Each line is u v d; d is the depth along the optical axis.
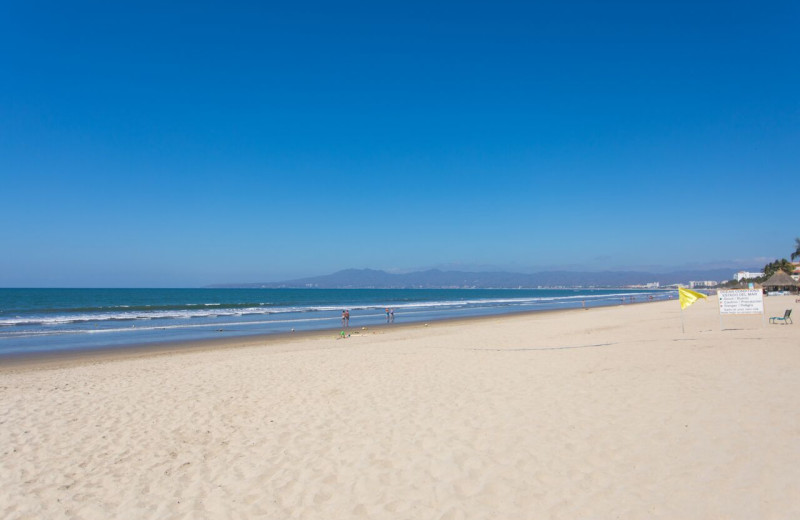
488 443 5.77
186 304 63.44
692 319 24.05
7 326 31.45
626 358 10.90
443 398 8.17
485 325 29.59
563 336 18.66
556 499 4.27
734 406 6.36
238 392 9.62
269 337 24.89
